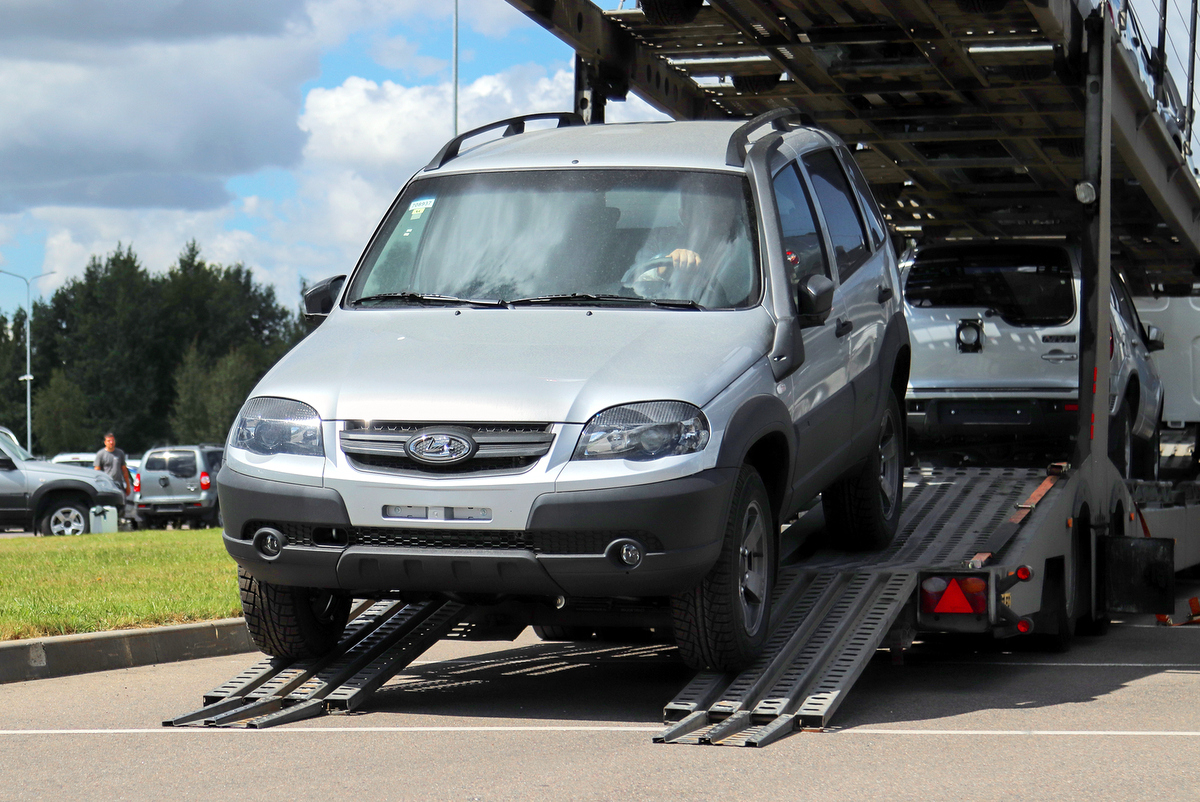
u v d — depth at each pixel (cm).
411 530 557
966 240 1101
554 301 632
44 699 686
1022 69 922
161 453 2941
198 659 855
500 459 552
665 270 639
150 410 12006
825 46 929
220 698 626
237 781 484
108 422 11562
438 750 537
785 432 612
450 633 733
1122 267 1362
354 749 539
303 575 577
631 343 590
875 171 1147
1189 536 1180
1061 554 827
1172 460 1516
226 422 10538
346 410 569
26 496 2277
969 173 1179
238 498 581
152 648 835
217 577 1160
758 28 909
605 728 585
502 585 556
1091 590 884
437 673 762
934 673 757
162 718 622
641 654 846
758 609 613
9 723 609
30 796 464
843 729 580
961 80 946
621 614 645
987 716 615
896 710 632
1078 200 883
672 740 548
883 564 734
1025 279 1070
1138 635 947
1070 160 1088
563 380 562
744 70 1019
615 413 552
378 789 470
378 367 587
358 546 561
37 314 12525
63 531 2297
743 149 690
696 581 562
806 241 698
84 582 1116
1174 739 559
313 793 465
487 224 677
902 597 688
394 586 570
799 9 862
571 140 726
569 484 542
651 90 1008
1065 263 1066
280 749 540
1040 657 827
